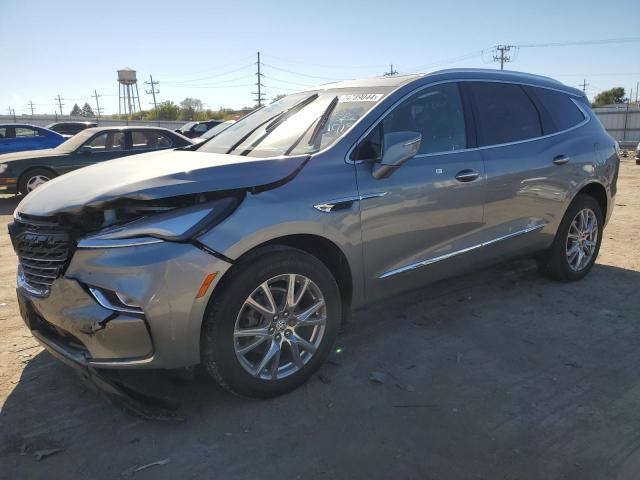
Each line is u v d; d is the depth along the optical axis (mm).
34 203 2920
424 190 3533
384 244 3400
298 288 3047
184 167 2947
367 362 3475
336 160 3203
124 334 2576
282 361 3113
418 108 3678
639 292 4719
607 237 6766
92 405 3006
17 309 4477
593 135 4918
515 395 3084
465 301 4512
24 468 2492
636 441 2660
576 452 2580
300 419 2859
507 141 4168
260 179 2896
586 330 3949
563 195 4566
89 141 10797
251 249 2846
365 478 2412
